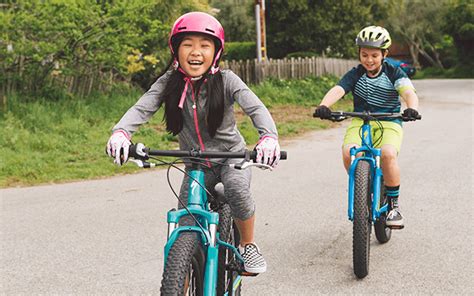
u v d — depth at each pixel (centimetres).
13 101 1386
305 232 639
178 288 304
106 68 1686
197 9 2056
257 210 732
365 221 492
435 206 725
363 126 536
